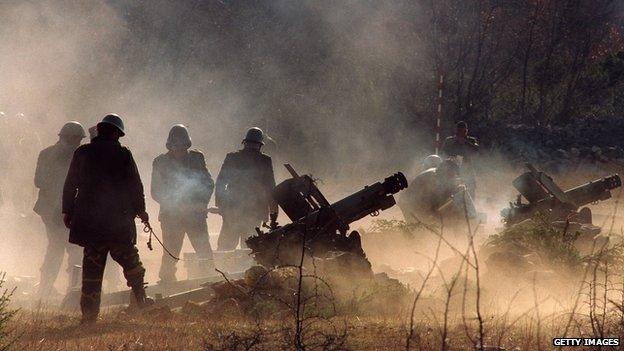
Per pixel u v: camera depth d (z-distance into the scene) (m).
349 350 17.72
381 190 29.75
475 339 17.94
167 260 35.91
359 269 27.06
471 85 95.62
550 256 28.78
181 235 37.12
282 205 30.17
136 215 26.67
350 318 22.28
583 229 35.75
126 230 25.89
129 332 21.42
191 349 18.69
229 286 25.67
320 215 29.11
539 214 32.19
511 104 101.00
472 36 96.75
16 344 19.84
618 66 102.88
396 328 19.80
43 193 35.19
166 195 37.03
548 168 81.19
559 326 19.62
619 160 81.81
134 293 26.61
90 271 25.28
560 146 87.75
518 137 88.31
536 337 18.41
